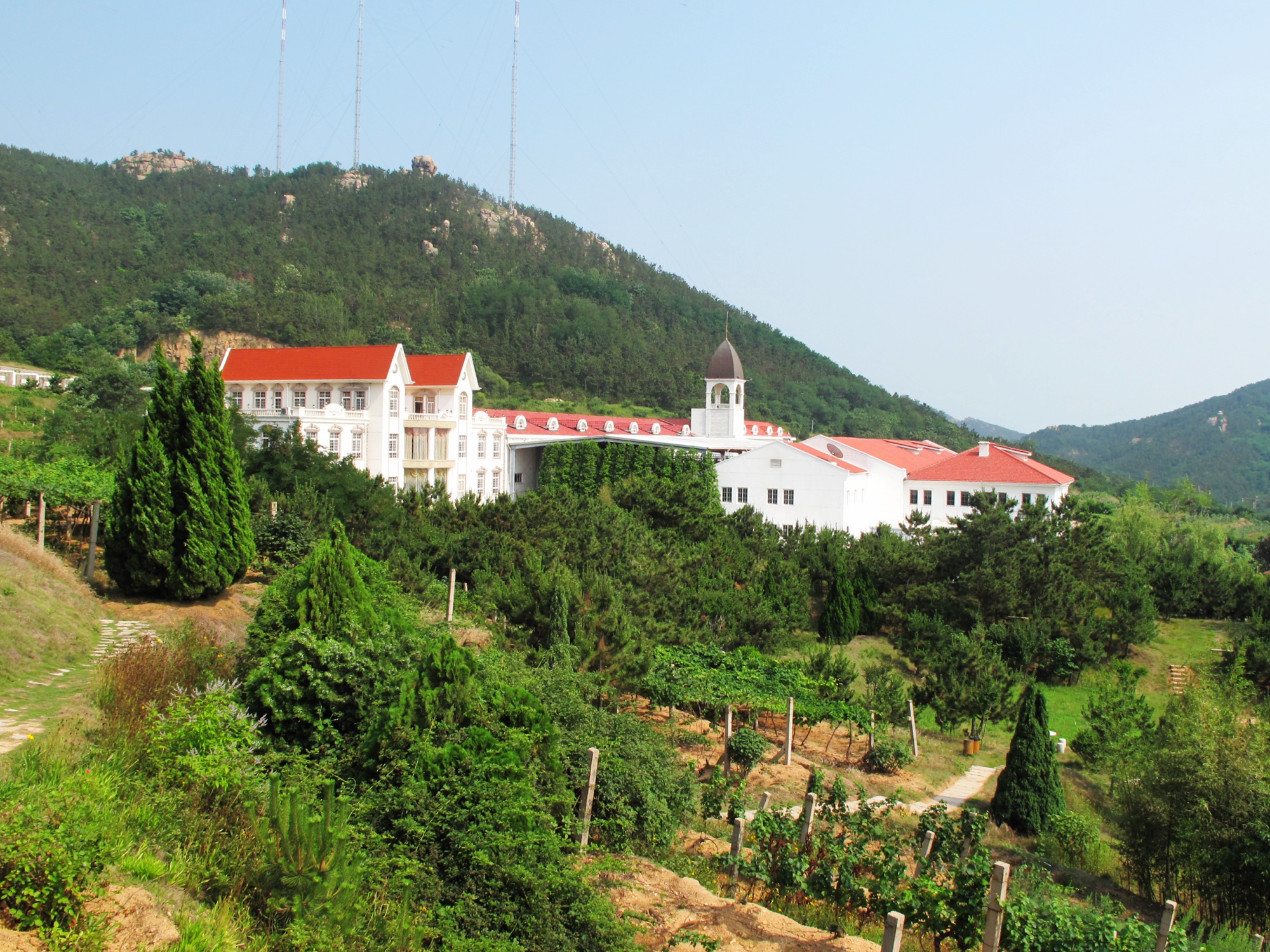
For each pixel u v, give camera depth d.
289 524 35.81
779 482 78.12
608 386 165.50
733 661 33.09
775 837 18.25
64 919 9.12
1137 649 55.88
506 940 11.89
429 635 20.39
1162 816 22.98
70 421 66.12
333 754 15.31
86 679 18.97
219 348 144.38
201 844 11.84
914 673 47.78
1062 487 77.31
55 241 173.00
